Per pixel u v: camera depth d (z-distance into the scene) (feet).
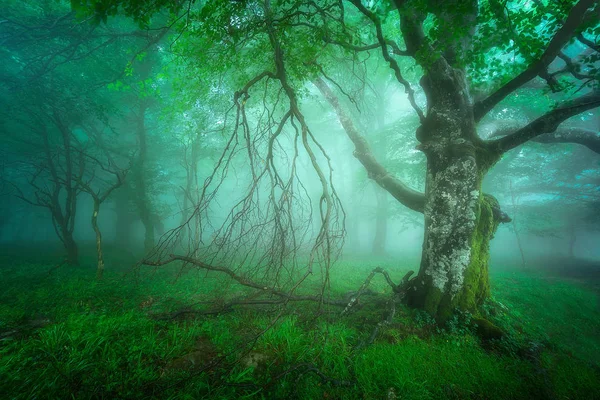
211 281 29.96
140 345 14.64
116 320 16.75
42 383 11.59
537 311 29.27
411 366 15.21
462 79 22.82
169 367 13.62
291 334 16.44
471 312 20.49
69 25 30.48
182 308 21.11
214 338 16.33
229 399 12.04
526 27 19.83
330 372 14.40
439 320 20.35
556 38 18.28
